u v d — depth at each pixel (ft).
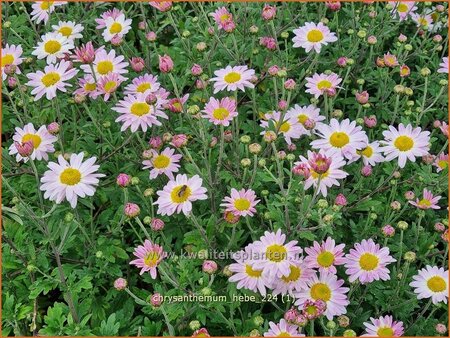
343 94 2.88
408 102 2.51
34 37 2.97
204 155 2.29
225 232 2.20
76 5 3.03
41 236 2.18
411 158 2.15
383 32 2.89
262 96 2.73
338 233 2.18
